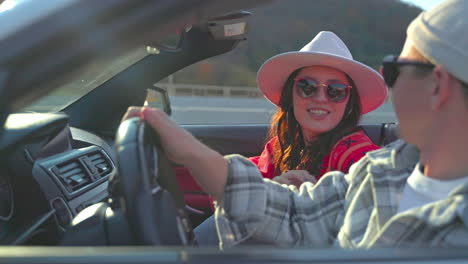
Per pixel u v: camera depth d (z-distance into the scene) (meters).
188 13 0.88
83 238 1.03
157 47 2.17
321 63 1.87
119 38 0.85
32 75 0.82
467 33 0.84
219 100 10.73
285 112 2.06
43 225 1.44
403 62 0.91
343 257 0.72
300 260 0.71
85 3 0.84
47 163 1.59
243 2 0.92
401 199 1.04
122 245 1.01
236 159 1.27
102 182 1.84
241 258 0.70
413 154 1.10
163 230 0.91
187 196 2.49
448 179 0.92
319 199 1.33
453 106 0.86
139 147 0.90
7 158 1.28
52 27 0.84
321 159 1.89
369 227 1.11
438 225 0.85
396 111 0.94
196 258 0.70
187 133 1.18
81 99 2.34
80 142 2.06
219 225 1.23
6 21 0.87
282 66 2.00
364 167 1.24
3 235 1.32
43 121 1.44
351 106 1.94
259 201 1.24
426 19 0.90
